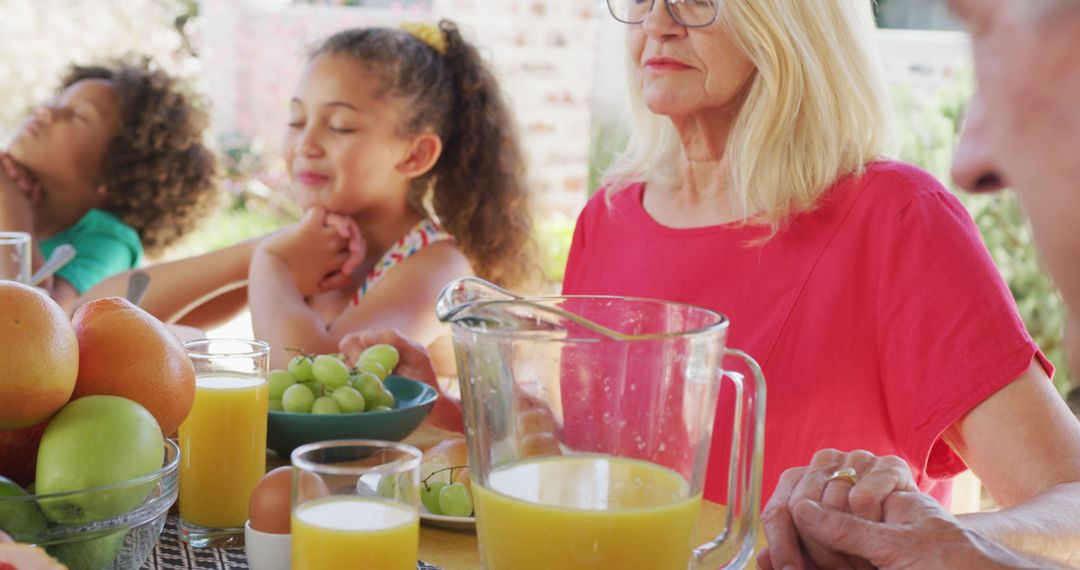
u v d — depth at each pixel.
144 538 0.77
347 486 0.73
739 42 1.35
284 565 0.82
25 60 5.86
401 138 2.16
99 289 2.26
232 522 0.94
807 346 1.35
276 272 2.11
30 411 0.74
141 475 0.75
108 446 0.73
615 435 0.70
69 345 0.76
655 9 1.40
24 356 0.72
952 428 1.22
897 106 2.63
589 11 4.26
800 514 0.91
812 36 1.34
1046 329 2.07
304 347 2.00
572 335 0.75
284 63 6.27
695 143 1.49
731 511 0.79
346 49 2.14
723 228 1.46
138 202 2.78
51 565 0.66
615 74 3.18
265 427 0.99
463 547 0.95
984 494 2.45
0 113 5.75
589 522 0.69
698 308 0.76
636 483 0.70
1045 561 0.87
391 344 1.50
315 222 2.16
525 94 4.24
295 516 0.72
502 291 0.94
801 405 1.35
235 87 6.27
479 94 2.30
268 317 2.04
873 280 1.32
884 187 1.32
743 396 0.78
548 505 0.69
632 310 0.80
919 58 2.88
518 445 0.71
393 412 1.20
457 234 2.32
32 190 2.67
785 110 1.35
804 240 1.38
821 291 1.35
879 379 1.33
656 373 0.69
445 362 2.17
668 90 1.42
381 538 0.70
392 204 2.21
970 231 1.26
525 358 0.70
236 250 2.33
